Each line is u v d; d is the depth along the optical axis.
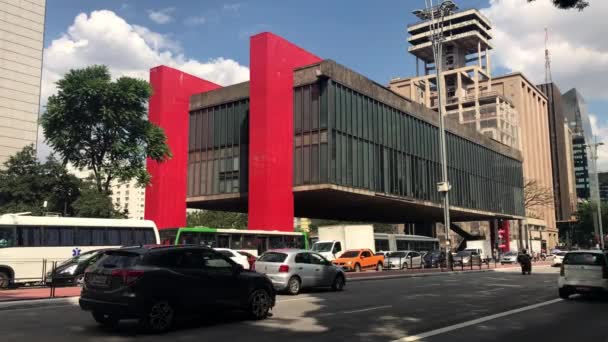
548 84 152.25
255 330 10.31
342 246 40.50
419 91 125.94
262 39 37.56
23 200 33.84
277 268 17.84
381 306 14.45
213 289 10.87
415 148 47.75
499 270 39.50
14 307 14.55
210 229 29.75
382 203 46.56
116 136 31.50
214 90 44.03
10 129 74.88
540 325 11.02
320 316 12.36
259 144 36.47
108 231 24.67
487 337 9.55
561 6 11.60
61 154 31.20
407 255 42.06
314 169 36.94
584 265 16.02
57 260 22.69
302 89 38.66
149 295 9.76
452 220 72.31
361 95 40.88
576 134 172.88
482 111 107.44
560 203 142.62
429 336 9.63
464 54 130.75
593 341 9.20
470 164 58.75
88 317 12.31
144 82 31.95
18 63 77.06
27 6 79.25
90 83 29.44
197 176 43.84
